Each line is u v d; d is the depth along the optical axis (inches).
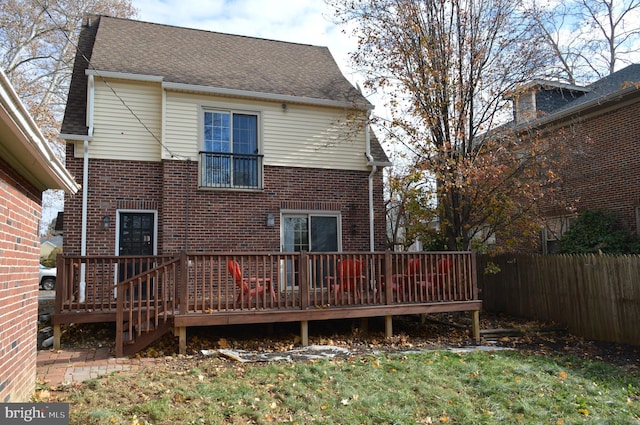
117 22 552.7
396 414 197.6
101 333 360.8
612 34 810.2
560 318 425.1
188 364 273.7
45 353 302.5
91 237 419.5
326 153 507.8
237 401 204.4
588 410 209.5
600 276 387.5
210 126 470.6
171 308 340.2
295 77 546.0
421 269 379.6
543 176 500.7
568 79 535.5
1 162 155.6
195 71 487.2
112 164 433.7
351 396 216.5
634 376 271.4
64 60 960.3
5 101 116.6
